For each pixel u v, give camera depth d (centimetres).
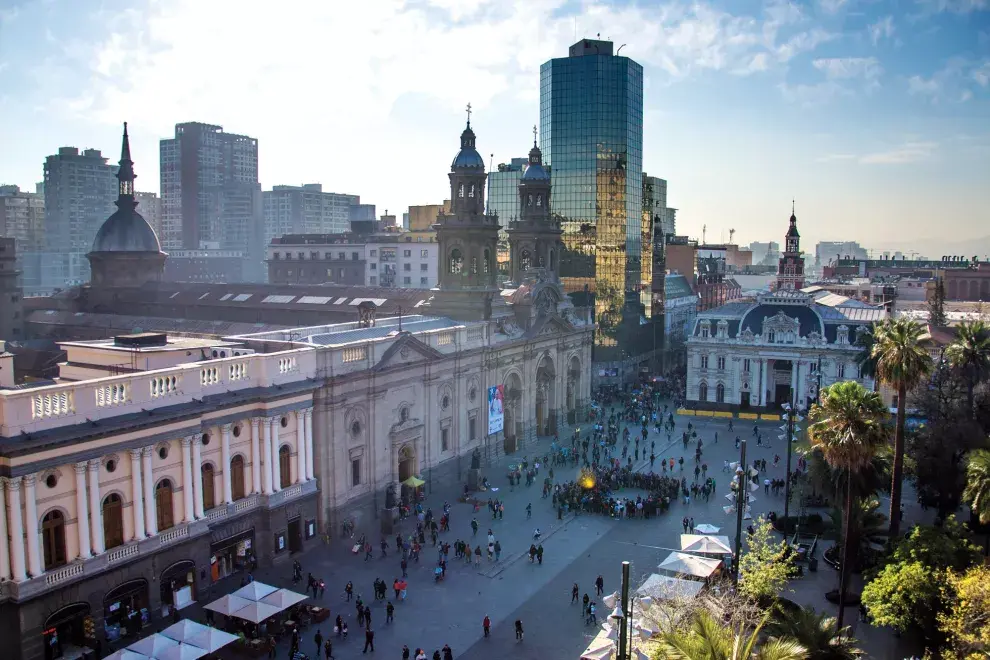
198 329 9831
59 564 4297
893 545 5097
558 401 9900
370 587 5431
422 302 9450
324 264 17162
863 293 15462
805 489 6506
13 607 4053
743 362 11112
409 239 16550
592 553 6128
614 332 14275
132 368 5525
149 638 3966
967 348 6906
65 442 4194
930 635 4362
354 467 6431
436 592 5406
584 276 14412
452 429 7756
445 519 6550
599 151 14200
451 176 8794
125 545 4575
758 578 4412
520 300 9238
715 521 6794
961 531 4916
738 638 2953
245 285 12069
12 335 12225
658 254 16050
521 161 17138
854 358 9738
